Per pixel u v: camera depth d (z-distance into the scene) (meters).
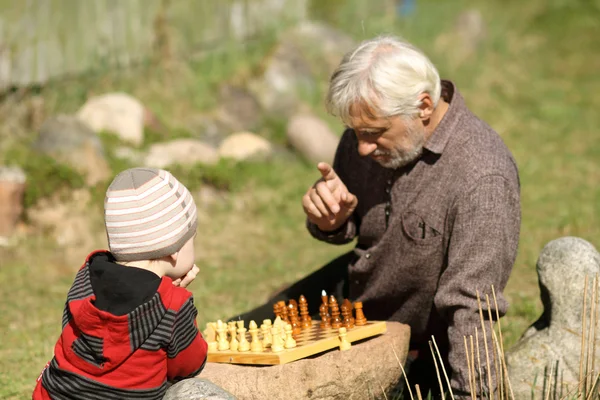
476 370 5.72
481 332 5.73
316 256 11.62
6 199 11.62
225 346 5.73
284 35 18.97
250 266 11.22
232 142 15.12
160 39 17.02
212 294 9.98
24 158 12.43
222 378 5.24
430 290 6.25
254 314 7.04
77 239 11.74
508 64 21.52
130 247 4.88
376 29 21.14
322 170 6.27
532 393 5.99
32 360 7.98
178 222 4.98
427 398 6.26
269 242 12.25
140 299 4.70
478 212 5.78
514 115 18.44
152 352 4.77
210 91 16.88
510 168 6.00
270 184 14.15
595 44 23.16
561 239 6.24
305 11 20.08
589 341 5.78
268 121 16.59
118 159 13.13
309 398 5.41
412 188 6.07
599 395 5.86
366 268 6.42
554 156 15.96
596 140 16.97
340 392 5.54
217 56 17.88
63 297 10.05
